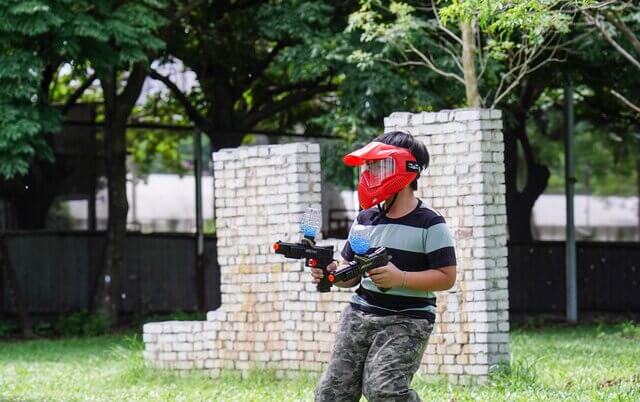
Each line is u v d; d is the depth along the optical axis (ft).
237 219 46.91
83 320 80.94
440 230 23.15
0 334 80.74
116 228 81.25
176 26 79.36
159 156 132.87
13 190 88.69
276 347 45.75
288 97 86.53
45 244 89.45
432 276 22.76
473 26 55.57
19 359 62.64
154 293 91.97
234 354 46.91
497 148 40.40
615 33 61.31
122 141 80.94
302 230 23.15
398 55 67.82
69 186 90.79
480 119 39.96
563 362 49.32
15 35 64.28
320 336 44.29
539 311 92.79
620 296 93.56
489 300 40.09
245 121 88.43
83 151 90.99
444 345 40.83
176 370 48.19
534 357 50.93
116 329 81.20
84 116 91.56
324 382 23.90
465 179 40.29
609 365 47.88
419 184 41.32
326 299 44.09
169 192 165.17
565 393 37.22
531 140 122.52
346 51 66.64
